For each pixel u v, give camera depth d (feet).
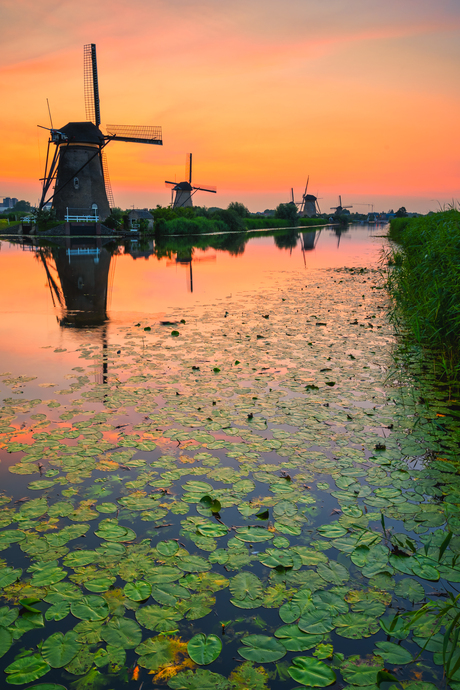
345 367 18.15
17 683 5.60
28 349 20.44
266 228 223.71
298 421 13.20
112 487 9.96
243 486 10.00
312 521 8.90
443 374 17.60
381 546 8.20
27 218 142.10
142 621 6.59
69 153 118.11
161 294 36.60
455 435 12.51
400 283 30.04
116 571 7.55
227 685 5.62
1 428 12.66
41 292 36.58
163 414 13.60
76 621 6.63
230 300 34.09
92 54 115.96
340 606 6.86
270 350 20.43
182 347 20.84
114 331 23.97
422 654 6.12
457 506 9.37
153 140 119.34
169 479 10.27
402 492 9.86
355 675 5.75
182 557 7.87
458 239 22.06
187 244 104.53
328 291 38.99
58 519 8.87
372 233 184.65
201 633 6.38
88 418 13.33
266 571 7.59
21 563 7.72
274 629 6.50
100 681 5.67
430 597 7.05
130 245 95.45
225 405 14.33
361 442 12.04
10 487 9.94
